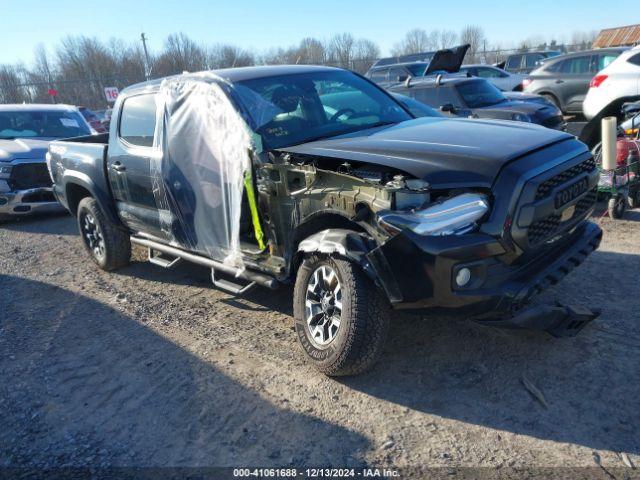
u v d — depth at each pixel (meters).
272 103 4.23
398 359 3.81
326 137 4.17
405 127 4.15
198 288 5.51
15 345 4.53
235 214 4.09
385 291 3.23
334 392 3.51
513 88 16.67
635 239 5.70
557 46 36.25
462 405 3.29
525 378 3.46
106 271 6.27
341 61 27.19
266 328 4.49
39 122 10.27
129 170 5.15
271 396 3.52
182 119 4.53
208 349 4.19
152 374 3.91
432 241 3.02
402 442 3.02
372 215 3.27
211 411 3.42
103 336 4.58
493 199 3.09
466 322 4.23
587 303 4.32
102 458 3.07
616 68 10.94
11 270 6.59
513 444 2.92
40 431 3.37
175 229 4.85
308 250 3.51
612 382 3.34
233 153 4.04
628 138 6.57
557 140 3.60
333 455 2.96
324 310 3.61
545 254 3.49
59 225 8.77
